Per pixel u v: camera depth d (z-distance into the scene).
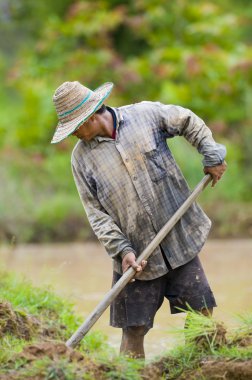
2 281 12.12
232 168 23.95
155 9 27.09
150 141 8.77
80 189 8.91
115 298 9.11
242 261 17.53
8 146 25.38
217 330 8.35
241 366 7.66
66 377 7.29
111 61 26.12
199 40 27.30
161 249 8.88
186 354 8.28
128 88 26.20
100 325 12.41
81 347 10.09
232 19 27.36
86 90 8.57
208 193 23.34
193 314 8.55
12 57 34.59
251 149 25.23
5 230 22.31
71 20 27.44
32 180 24.42
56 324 10.52
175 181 8.88
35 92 26.23
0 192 23.39
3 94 33.00
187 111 8.91
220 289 14.31
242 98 25.94
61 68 26.59
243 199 23.69
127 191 8.73
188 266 8.98
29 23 33.22
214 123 24.92
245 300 13.20
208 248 19.91
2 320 9.41
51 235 22.28
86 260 18.62
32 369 7.39
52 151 25.55
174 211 8.86
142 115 8.84
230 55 26.06
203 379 7.77
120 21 27.17
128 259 8.59
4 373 7.46
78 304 13.45
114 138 8.73
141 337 9.07
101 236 8.76
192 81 25.73
